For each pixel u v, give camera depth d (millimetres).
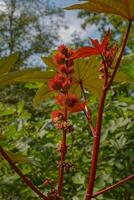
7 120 4238
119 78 2484
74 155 3969
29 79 2295
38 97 2459
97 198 3406
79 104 2035
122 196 3797
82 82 2441
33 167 3955
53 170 3906
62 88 2051
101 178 3496
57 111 2176
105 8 2074
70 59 2090
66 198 3818
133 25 11961
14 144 3781
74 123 4043
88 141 3977
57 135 4023
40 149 3740
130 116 4035
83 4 2039
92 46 2051
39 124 4086
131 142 3861
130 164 3908
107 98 4109
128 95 4363
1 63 1910
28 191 3764
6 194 3889
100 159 3848
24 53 28812
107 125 3678
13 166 1884
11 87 19812
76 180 3559
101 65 2336
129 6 2029
